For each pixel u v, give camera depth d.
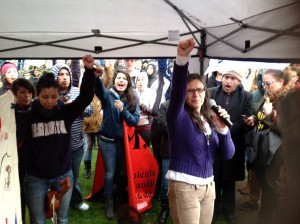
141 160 3.46
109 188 3.40
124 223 1.56
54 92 2.26
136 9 2.47
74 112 2.39
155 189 3.79
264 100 3.04
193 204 2.08
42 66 5.89
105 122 3.28
